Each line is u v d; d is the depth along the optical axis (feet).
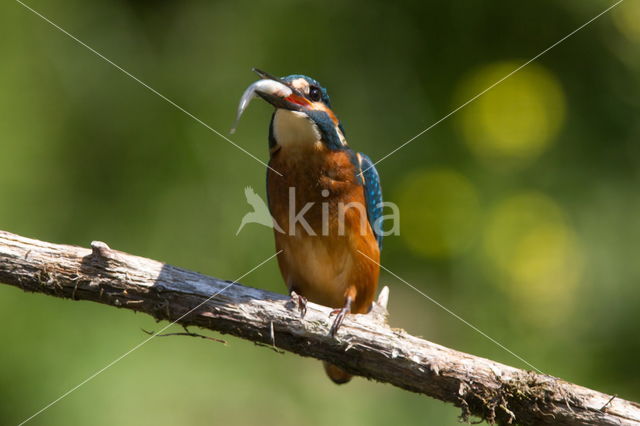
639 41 36.01
